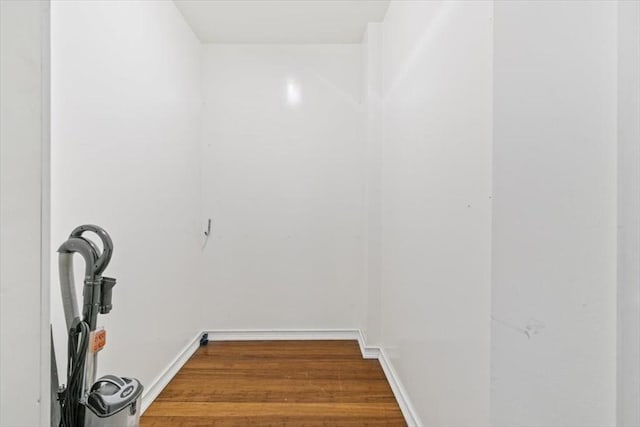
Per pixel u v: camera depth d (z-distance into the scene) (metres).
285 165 2.84
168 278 2.13
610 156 0.72
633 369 0.65
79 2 1.30
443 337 1.25
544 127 0.79
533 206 0.81
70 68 1.25
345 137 2.84
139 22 1.77
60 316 1.19
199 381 2.11
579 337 0.76
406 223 1.77
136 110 1.74
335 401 1.89
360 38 2.73
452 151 1.17
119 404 0.97
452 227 1.17
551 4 0.77
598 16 0.72
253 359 2.44
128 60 1.66
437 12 1.32
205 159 2.81
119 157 1.58
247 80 2.81
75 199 1.28
